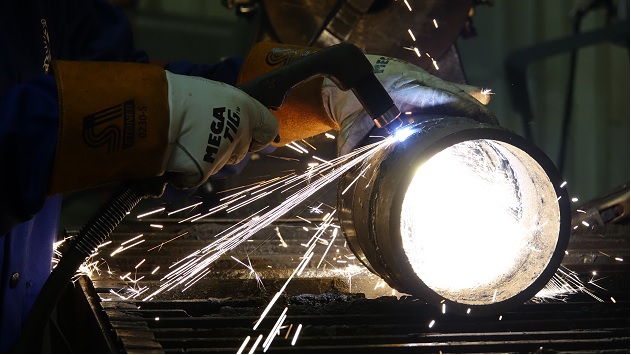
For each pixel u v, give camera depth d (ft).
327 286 6.80
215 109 5.35
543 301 6.28
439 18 10.55
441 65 10.78
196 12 16.01
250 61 7.19
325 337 5.16
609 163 17.89
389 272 5.29
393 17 10.50
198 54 16.06
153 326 5.32
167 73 5.39
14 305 6.09
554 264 5.37
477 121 5.59
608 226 9.21
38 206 5.16
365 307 5.85
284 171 10.18
